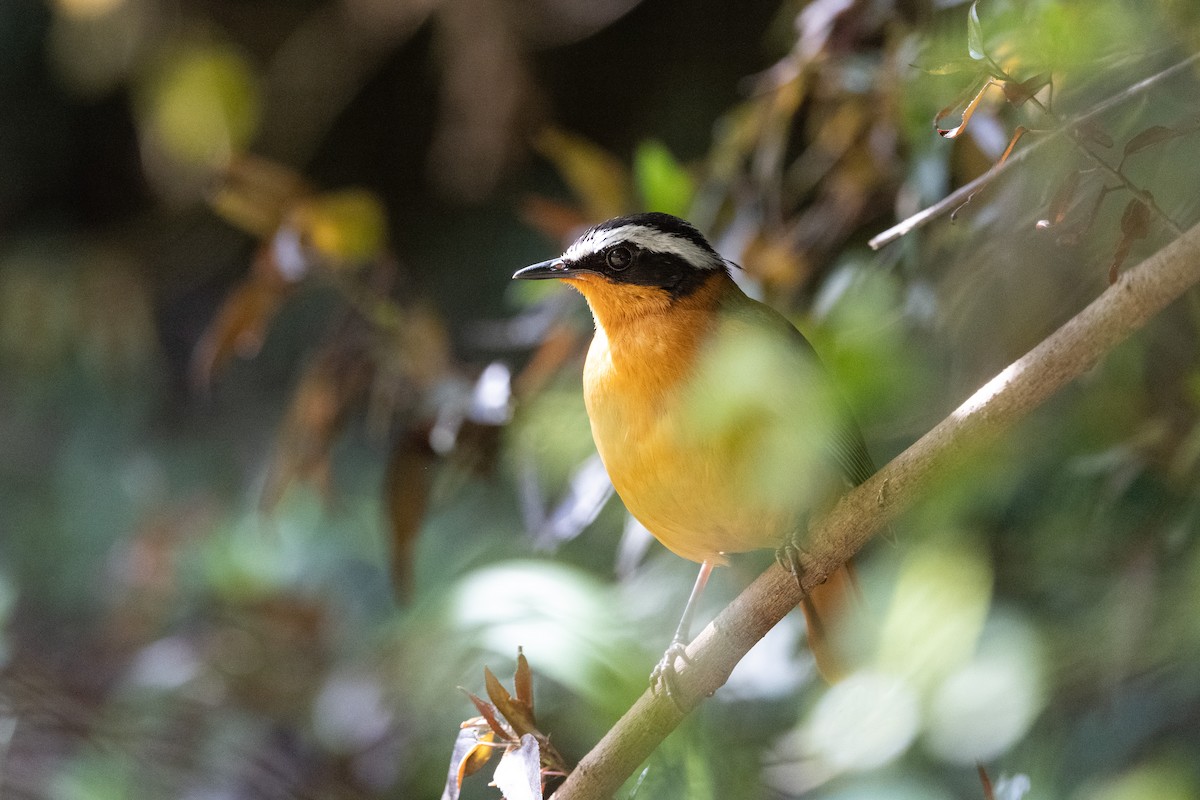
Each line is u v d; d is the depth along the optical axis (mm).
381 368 10938
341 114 18141
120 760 11805
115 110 18703
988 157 8180
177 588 14414
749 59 15594
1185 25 6953
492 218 16906
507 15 14688
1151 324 8570
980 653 8391
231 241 18391
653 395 7898
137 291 18141
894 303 9344
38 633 15695
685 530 8156
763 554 10883
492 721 6629
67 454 17297
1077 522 9109
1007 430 6402
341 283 10984
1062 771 8609
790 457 7586
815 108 10562
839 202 10391
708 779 8602
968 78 7328
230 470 16812
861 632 8695
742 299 8688
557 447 10750
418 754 11750
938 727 8164
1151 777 7695
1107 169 6477
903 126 9164
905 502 6617
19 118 18453
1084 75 7301
